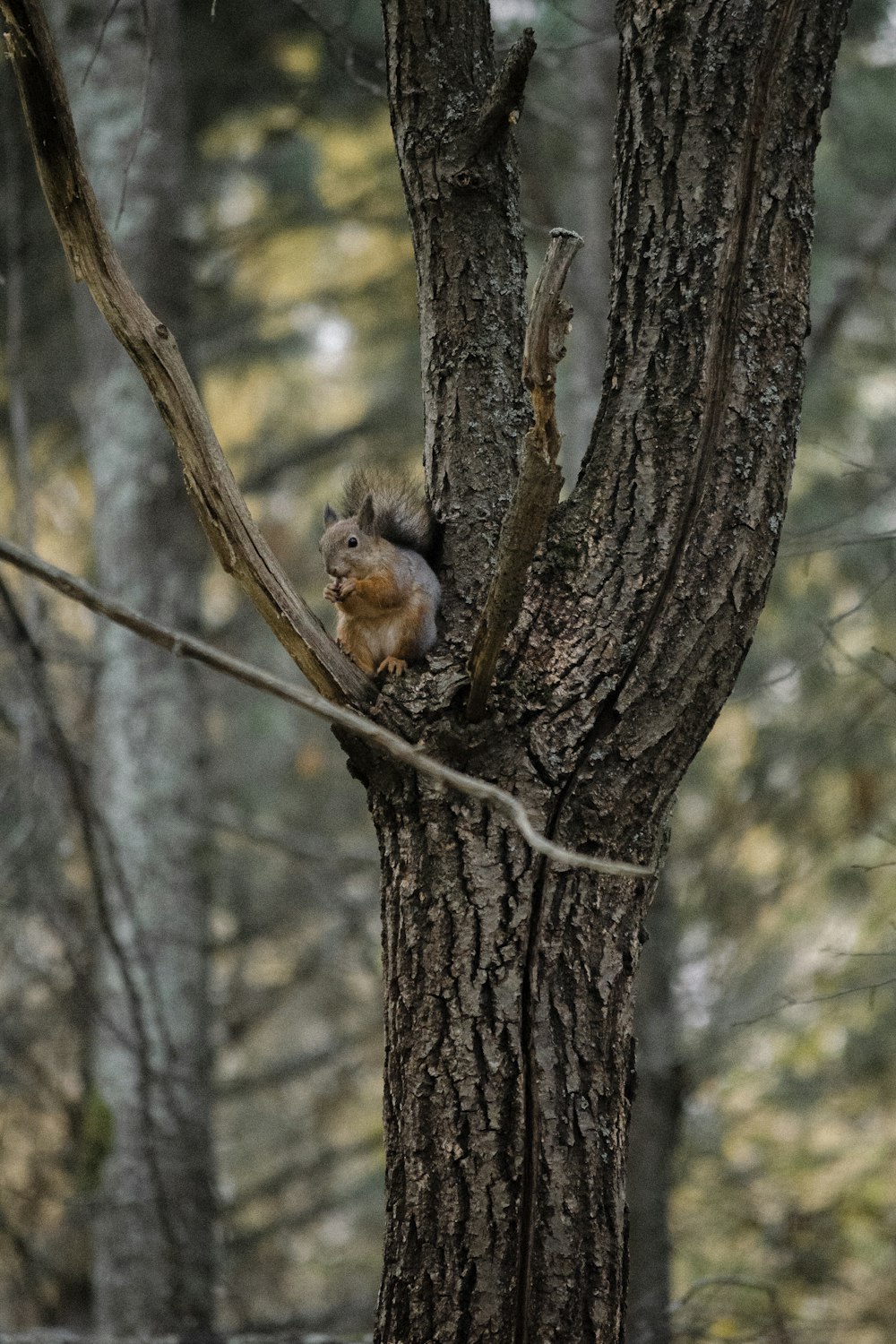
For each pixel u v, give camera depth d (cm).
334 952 1759
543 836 520
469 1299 499
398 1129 521
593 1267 505
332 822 2044
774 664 1478
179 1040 1390
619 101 581
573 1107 510
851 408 1781
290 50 1681
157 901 1406
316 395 2286
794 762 1513
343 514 730
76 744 1446
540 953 516
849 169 1600
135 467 1474
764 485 549
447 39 607
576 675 533
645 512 546
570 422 1377
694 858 1495
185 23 1587
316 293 1992
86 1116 1374
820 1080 1605
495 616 484
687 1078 1256
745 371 550
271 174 1842
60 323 1788
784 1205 1511
